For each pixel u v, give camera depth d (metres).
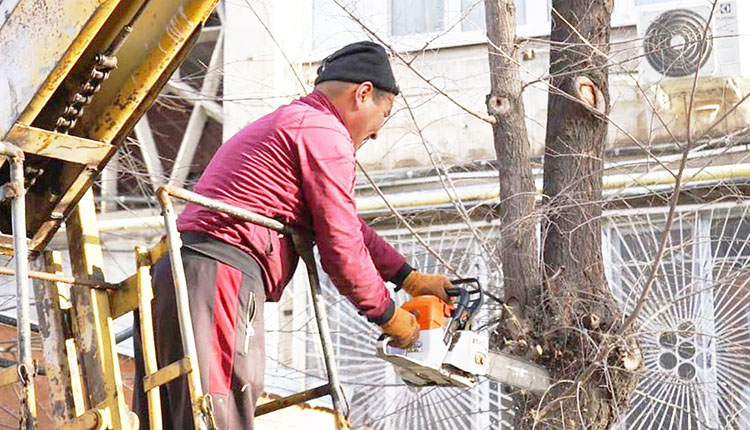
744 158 9.97
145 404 4.55
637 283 8.21
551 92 7.65
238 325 4.49
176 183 10.45
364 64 4.89
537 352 7.04
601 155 7.61
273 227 4.55
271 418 8.19
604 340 6.93
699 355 9.47
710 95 10.38
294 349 10.62
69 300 4.64
